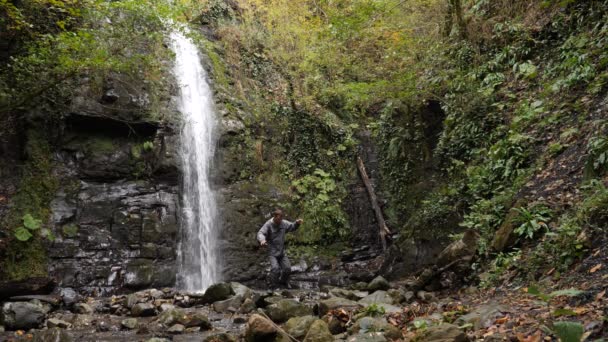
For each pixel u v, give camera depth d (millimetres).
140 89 12148
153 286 10195
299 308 6715
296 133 14219
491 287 6613
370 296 7223
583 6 10086
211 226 11992
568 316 4090
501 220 7914
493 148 9305
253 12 15867
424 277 7758
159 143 11891
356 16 11664
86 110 11258
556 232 6480
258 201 12625
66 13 11109
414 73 11742
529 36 10836
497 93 10742
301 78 15094
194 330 6469
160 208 11172
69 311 8086
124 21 11289
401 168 12945
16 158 10594
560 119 8664
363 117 14953
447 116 11375
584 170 6973
